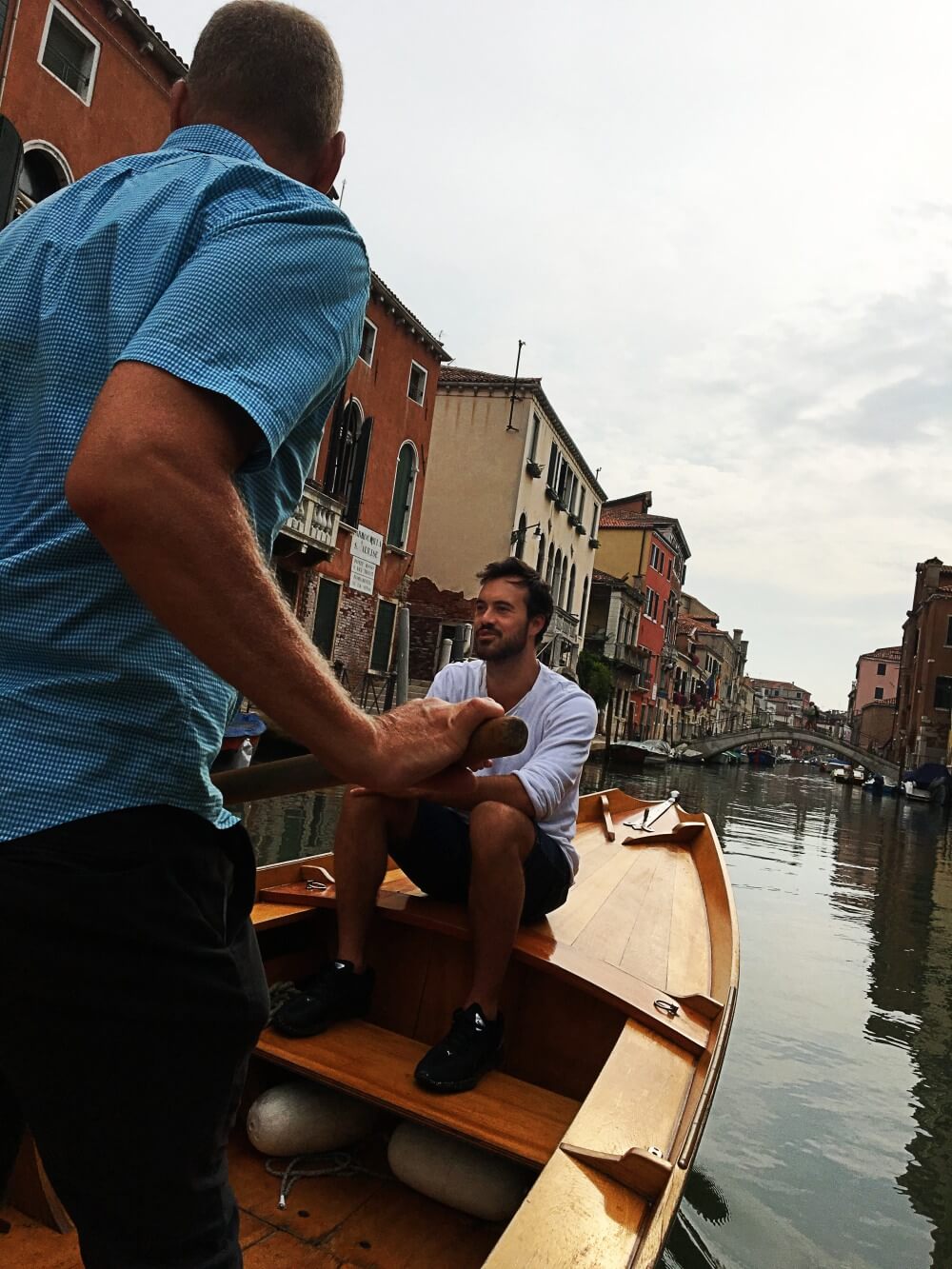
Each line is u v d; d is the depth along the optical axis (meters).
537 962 2.25
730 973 2.66
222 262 0.80
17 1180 1.66
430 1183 1.87
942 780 36.72
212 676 0.88
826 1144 3.55
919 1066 4.49
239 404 0.75
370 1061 2.11
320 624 17.78
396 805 2.37
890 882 11.24
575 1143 1.58
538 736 2.73
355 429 18.17
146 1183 0.87
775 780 43.75
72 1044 0.82
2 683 0.80
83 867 0.79
